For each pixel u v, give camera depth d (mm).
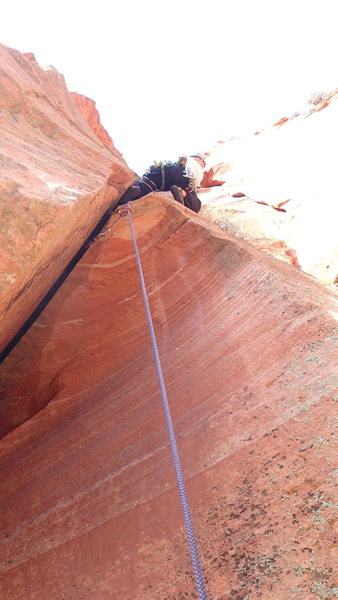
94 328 4281
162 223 4754
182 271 4449
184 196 6090
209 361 3199
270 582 1709
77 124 6543
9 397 4078
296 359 2742
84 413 3455
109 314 4301
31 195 2707
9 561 2488
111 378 3789
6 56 5012
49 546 2455
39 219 2645
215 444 2459
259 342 3061
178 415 2893
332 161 8336
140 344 4004
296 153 9797
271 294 3457
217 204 8977
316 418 2250
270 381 2684
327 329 2809
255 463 2207
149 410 3072
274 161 10086
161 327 4070
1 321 2893
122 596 1993
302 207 7504
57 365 4113
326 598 1577
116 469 2738
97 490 2658
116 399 3393
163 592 1900
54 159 3945
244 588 1735
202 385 3008
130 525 2303
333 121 10242
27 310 3789
